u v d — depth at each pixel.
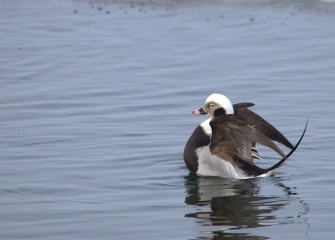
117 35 21.03
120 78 17.84
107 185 11.99
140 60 19.03
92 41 20.62
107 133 14.45
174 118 15.27
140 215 10.74
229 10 22.66
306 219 10.48
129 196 11.54
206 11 22.72
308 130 14.38
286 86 16.98
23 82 17.77
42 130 14.69
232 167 12.46
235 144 12.16
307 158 13.12
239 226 10.28
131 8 23.50
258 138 11.67
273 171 12.31
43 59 19.36
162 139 14.09
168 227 10.30
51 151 13.55
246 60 18.73
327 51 19.11
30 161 13.05
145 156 13.26
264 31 20.73
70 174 12.43
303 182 12.06
